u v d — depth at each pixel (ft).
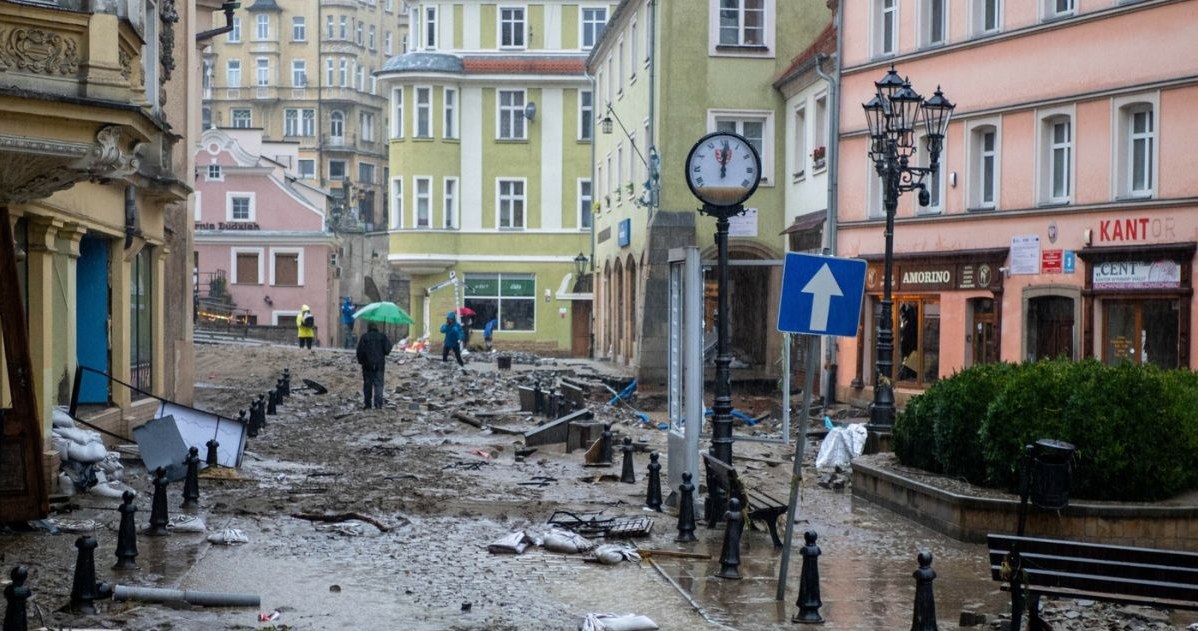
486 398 132.36
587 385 149.48
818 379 138.31
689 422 60.49
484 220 264.11
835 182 136.36
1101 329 107.76
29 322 57.11
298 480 69.62
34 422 48.96
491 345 247.91
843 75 135.74
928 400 63.10
